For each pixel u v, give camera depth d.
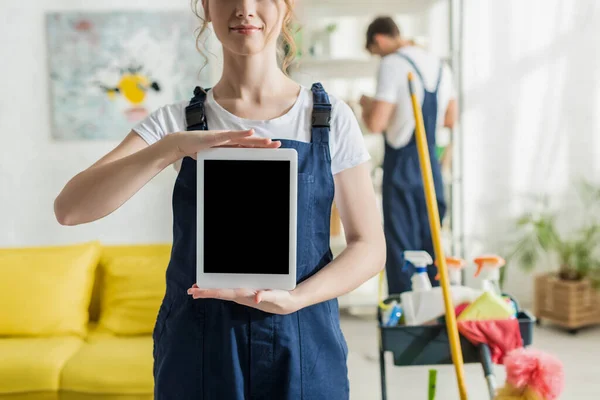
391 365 3.21
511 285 4.24
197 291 0.96
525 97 4.17
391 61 3.22
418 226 3.30
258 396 1.07
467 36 4.12
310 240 1.09
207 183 0.97
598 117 4.19
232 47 1.05
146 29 3.34
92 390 2.34
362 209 1.12
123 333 2.69
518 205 4.23
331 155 1.12
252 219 0.97
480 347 1.84
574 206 4.23
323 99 1.12
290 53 1.20
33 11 3.31
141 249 2.95
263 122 1.11
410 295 1.97
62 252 2.84
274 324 1.06
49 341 2.60
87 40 3.33
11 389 2.35
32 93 3.34
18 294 2.68
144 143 1.12
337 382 1.10
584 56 4.15
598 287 3.72
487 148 4.19
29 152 3.36
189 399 1.06
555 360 1.60
